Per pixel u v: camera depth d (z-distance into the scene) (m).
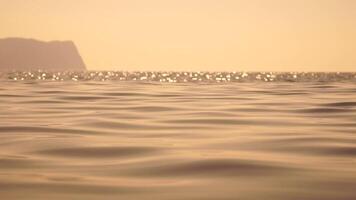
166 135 12.59
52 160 9.31
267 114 17.78
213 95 28.92
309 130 13.48
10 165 8.85
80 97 26.30
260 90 35.47
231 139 11.85
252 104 22.14
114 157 9.62
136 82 54.31
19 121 15.41
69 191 7.11
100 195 6.93
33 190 7.16
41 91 32.09
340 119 16.28
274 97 27.11
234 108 20.11
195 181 7.68
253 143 11.23
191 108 20.14
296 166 8.70
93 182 7.62
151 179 7.83
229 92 32.47
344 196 6.79
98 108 20.05
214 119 16.17
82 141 11.52
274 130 13.48
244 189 7.17
